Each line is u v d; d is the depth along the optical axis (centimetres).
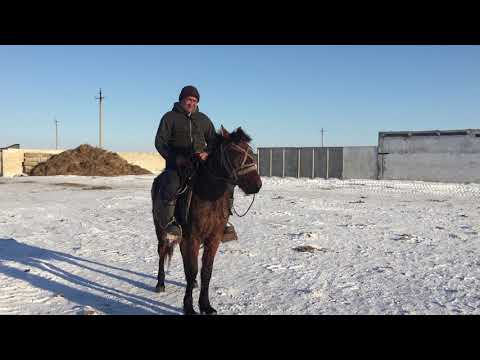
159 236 618
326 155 3794
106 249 915
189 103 566
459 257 853
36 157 4444
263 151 4131
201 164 514
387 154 3572
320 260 820
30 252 881
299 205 1738
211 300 585
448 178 3309
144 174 4222
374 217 1420
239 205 1717
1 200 1886
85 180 3378
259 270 746
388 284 665
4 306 558
